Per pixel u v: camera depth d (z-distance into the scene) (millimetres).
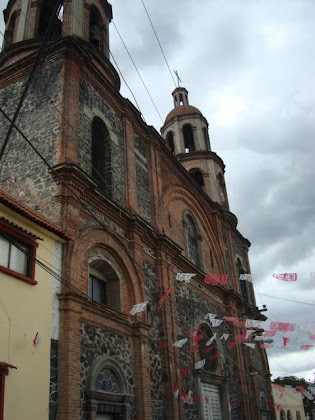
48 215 13289
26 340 10414
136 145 19906
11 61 18438
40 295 11297
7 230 10859
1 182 14969
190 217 24891
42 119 15547
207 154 31422
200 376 18938
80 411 11250
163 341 16734
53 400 10648
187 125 33406
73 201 13570
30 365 10297
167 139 33562
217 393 21094
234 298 26000
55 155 14367
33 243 11531
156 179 20688
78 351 11664
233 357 23953
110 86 18438
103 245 14758
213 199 29797
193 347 18484
